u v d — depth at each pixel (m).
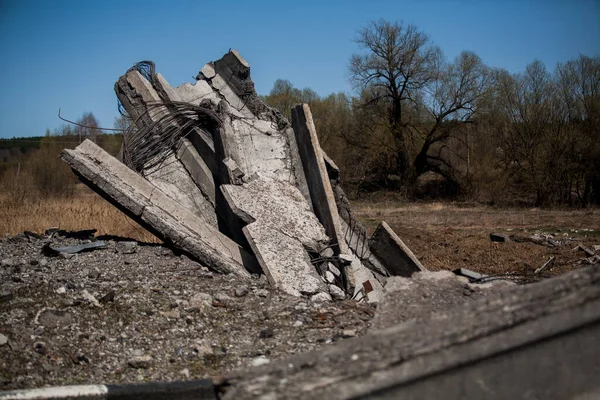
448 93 44.25
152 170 11.73
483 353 3.85
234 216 11.23
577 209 36.34
